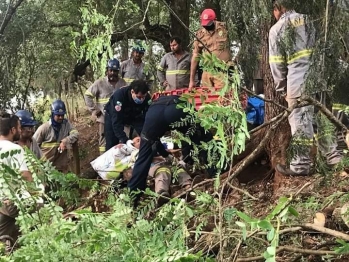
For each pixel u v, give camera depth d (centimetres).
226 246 275
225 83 240
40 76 1037
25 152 246
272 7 391
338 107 342
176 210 256
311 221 305
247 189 471
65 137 658
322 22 352
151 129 450
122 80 755
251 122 519
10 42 880
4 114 463
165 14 1108
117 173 498
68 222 228
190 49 864
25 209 243
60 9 927
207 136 427
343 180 358
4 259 222
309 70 340
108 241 214
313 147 426
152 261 195
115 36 711
